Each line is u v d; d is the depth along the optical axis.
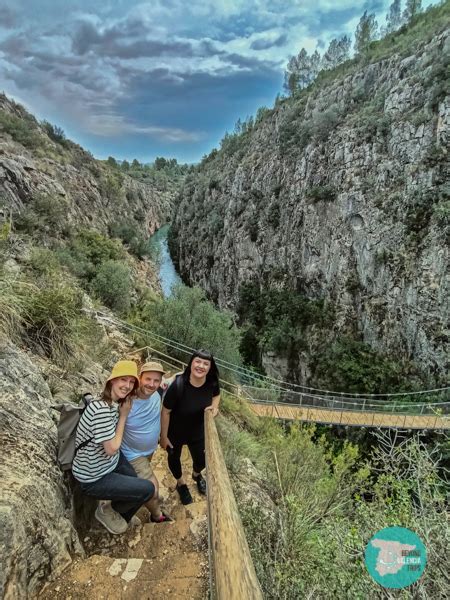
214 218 58.88
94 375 5.21
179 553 2.79
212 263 57.44
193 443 3.53
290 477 4.44
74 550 2.51
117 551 2.81
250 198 47.66
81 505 2.97
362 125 30.89
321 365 27.84
